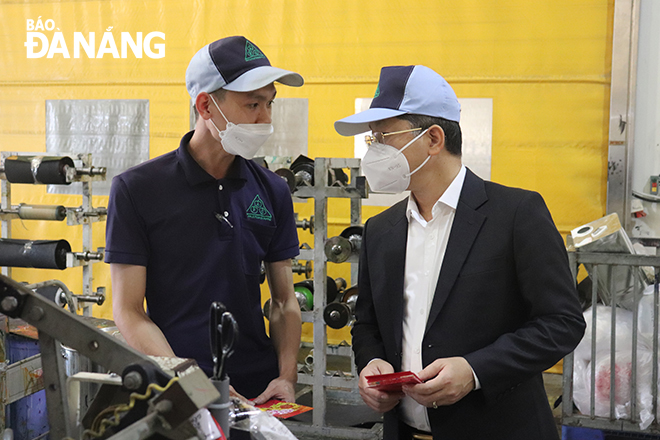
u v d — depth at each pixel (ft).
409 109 4.40
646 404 7.18
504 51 12.59
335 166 8.91
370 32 13.23
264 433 3.03
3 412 4.54
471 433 4.39
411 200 4.81
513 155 12.72
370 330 5.15
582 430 7.48
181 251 5.00
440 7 12.82
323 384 8.66
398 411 4.84
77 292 14.93
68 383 2.65
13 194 15.26
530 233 4.24
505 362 4.07
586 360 7.63
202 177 5.01
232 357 5.16
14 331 5.98
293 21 13.57
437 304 4.39
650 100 12.11
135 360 2.39
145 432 2.11
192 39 14.16
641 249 9.75
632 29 11.85
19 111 15.24
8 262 9.68
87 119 14.85
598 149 12.35
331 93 13.51
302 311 8.82
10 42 15.12
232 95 4.76
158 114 14.48
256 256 5.33
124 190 4.90
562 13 12.24
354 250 8.60
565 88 12.37
